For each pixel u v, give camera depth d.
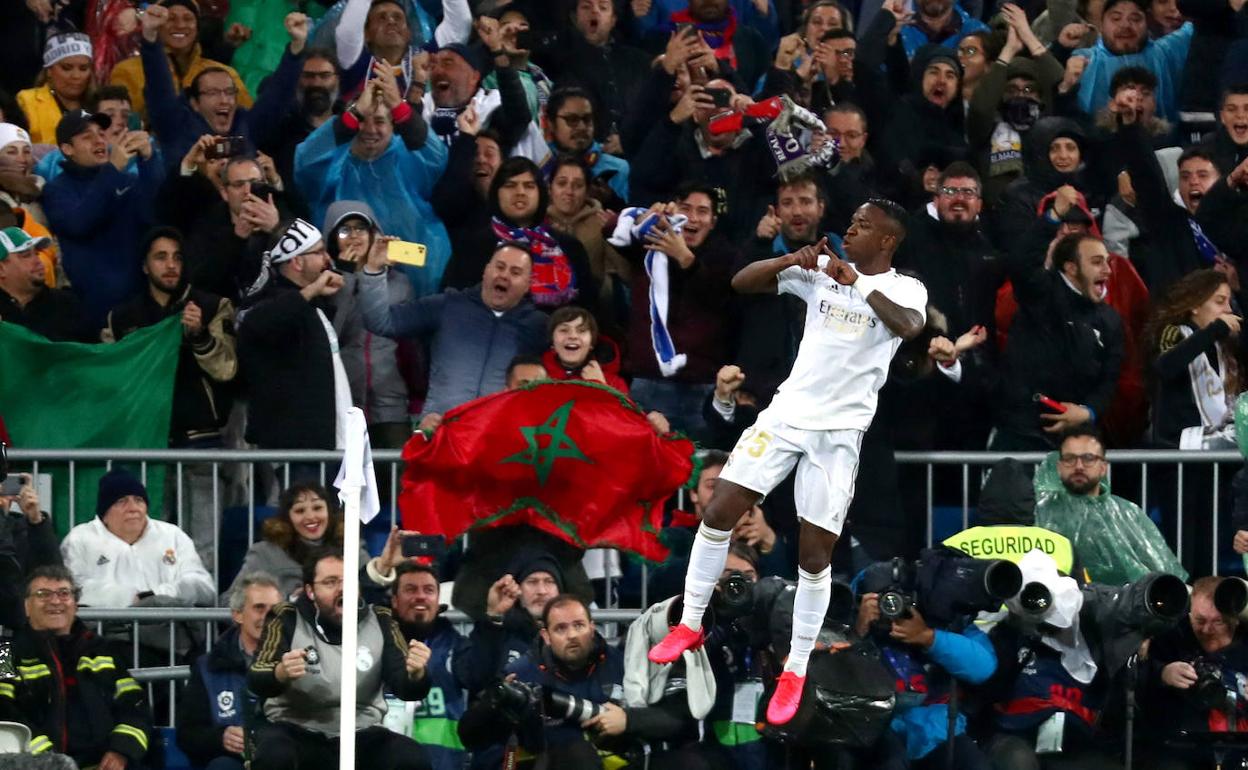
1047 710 31.48
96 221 37.41
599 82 43.84
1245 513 33.53
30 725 30.34
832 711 29.67
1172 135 44.62
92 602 32.81
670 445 32.97
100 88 40.12
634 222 36.84
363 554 33.06
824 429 26.14
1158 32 46.75
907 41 46.28
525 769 30.39
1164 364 35.69
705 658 31.17
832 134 39.34
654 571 34.25
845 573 34.09
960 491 35.53
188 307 35.84
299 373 34.88
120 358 35.91
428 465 32.56
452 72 41.69
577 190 38.53
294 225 35.62
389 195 38.75
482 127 40.69
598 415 32.78
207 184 37.78
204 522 35.22
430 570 31.30
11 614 30.52
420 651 30.39
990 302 37.47
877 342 26.06
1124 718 32.22
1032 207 39.81
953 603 30.64
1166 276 38.53
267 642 30.16
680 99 39.47
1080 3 47.34
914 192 40.25
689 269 36.31
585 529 32.81
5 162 38.22
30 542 32.28
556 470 32.59
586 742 30.39
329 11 43.91
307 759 30.42
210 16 45.12
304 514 32.84
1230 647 32.22
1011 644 31.61
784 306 35.91
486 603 32.38
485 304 36.09
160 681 33.25
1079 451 33.34
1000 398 36.31
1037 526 33.16
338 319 36.34
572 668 30.88
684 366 36.34
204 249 37.25
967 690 31.69
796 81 41.44
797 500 26.48
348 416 25.78
